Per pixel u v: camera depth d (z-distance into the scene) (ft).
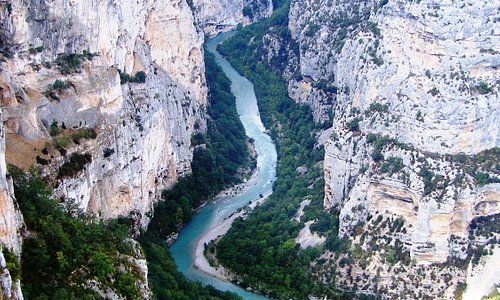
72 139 374.63
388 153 428.15
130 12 462.60
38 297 249.75
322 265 437.58
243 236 483.10
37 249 264.11
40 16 363.35
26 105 345.92
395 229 422.00
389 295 409.90
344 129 465.47
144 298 302.25
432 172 408.26
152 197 485.56
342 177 463.42
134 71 474.90
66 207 338.13
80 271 276.21
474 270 401.90
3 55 344.28
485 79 417.28
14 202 258.78
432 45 423.23
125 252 311.68
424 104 418.10
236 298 413.80
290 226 479.00
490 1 413.18
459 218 406.82
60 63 383.24
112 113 416.05
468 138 411.75
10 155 332.19
